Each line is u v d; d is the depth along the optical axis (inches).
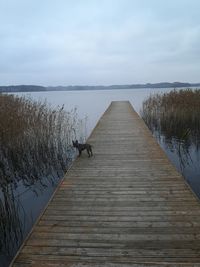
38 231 119.1
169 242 109.0
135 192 159.9
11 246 141.7
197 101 419.8
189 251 102.8
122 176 187.9
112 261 97.0
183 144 348.8
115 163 218.8
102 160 228.8
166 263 93.6
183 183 171.6
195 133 387.9
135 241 110.3
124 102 895.7
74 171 202.2
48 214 135.0
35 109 325.4
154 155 238.4
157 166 207.5
